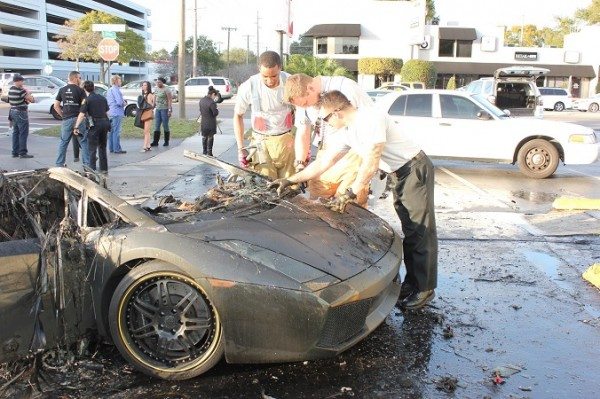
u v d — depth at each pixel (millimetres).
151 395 3234
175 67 86438
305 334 3188
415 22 37688
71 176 3711
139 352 3402
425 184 4332
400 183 4383
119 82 14164
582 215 7801
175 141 17328
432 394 3299
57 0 88250
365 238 3947
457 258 5926
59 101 11000
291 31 14219
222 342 3270
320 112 4293
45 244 3305
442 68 46375
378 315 3707
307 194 5992
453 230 7094
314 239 3623
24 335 3234
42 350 3324
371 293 3412
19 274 3176
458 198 9289
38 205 4090
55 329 3350
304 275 3230
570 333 4160
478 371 3576
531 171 11562
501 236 6809
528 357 3775
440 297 4832
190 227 3475
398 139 4301
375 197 8844
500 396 3291
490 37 46625
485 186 10508
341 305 3248
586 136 11289
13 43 74750
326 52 46094
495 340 4023
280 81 5824
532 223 7488
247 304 3150
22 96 12891
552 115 33625
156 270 3291
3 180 3943
